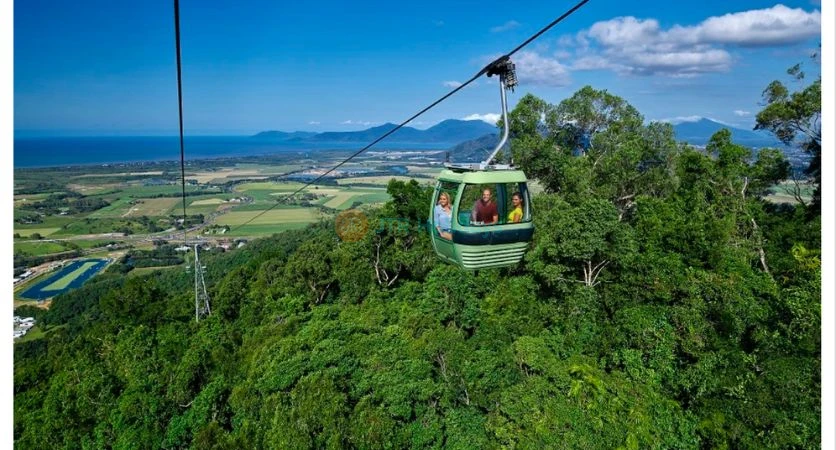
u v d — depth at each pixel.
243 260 85.00
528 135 41.97
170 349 33.84
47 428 27.86
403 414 25.23
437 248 12.30
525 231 11.45
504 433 22.88
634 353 25.02
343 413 24.08
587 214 30.73
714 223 31.14
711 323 25.27
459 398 26.88
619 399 22.62
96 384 29.52
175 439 25.98
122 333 37.47
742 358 22.83
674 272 28.11
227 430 27.11
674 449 21.66
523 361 26.80
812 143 33.06
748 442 20.55
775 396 20.89
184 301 52.22
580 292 29.61
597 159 42.22
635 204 41.50
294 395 24.59
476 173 10.97
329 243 49.62
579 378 24.50
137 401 27.48
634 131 43.00
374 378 26.66
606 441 21.20
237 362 32.97
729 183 37.00
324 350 28.08
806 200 37.28
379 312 35.62
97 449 26.66
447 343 28.73
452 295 35.06
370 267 43.44
